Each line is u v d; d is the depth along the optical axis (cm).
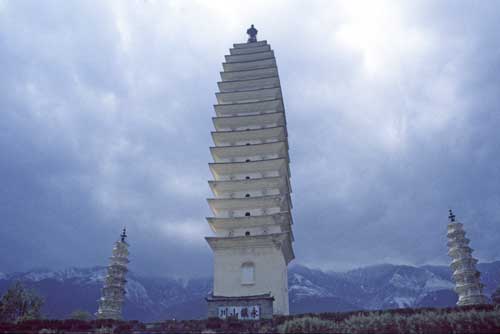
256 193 5397
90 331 3266
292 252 5600
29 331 3162
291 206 5919
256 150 5662
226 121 5953
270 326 3275
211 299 4300
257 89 6138
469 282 5425
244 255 4903
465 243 5700
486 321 2991
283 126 5697
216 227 5159
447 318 3067
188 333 3231
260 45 6806
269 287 4694
